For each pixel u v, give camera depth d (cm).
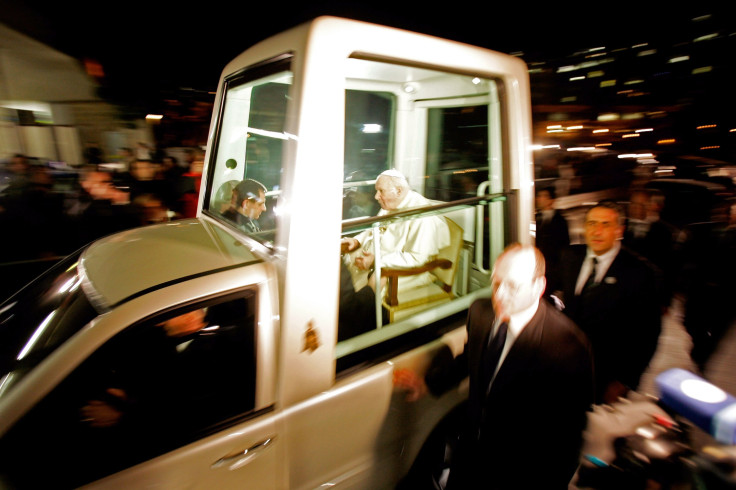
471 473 176
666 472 136
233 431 138
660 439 142
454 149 269
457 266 238
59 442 121
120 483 123
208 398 139
